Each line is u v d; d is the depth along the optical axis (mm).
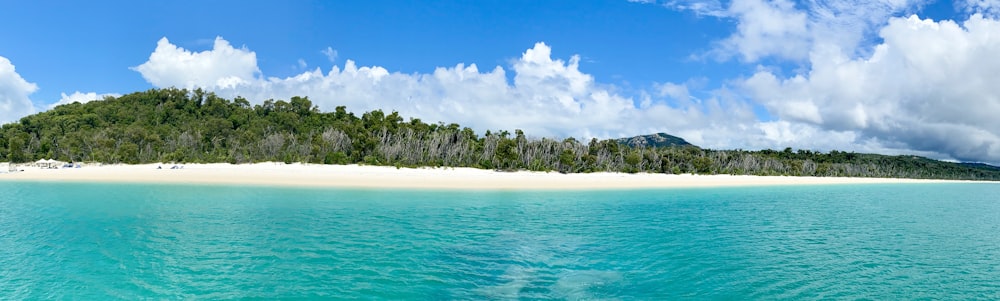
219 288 17406
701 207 44531
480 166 90562
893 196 67188
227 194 46062
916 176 178250
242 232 26938
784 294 17953
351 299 16609
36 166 83875
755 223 34219
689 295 17750
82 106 143000
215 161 88562
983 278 20266
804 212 41906
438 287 18125
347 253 22594
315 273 19375
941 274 20797
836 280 19719
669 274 20375
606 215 37312
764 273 20609
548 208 40812
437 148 97312
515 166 90438
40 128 119750
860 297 17703
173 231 26938
